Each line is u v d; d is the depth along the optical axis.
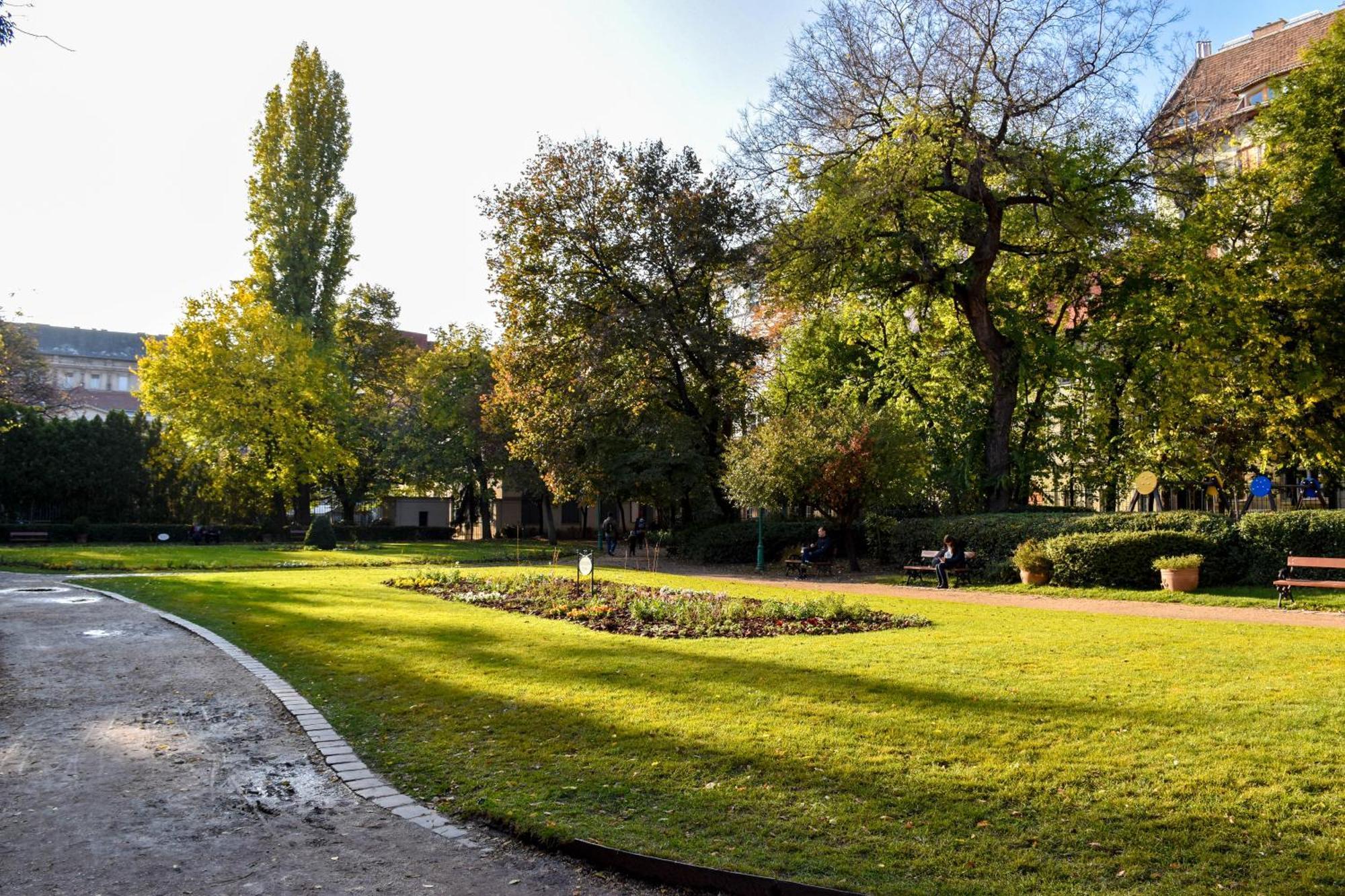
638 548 40.00
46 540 37.91
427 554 34.69
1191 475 25.14
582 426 31.36
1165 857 4.26
